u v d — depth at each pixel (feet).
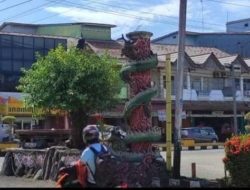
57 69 61.26
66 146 63.36
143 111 52.24
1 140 119.24
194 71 169.58
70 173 23.90
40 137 108.99
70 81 60.54
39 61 63.98
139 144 51.98
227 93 176.76
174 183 49.85
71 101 60.29
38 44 157.48
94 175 23.12
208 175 59.36
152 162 52.01
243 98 180.65
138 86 52.11
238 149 45.42
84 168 23.21
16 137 119.96
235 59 178.70
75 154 55.26
